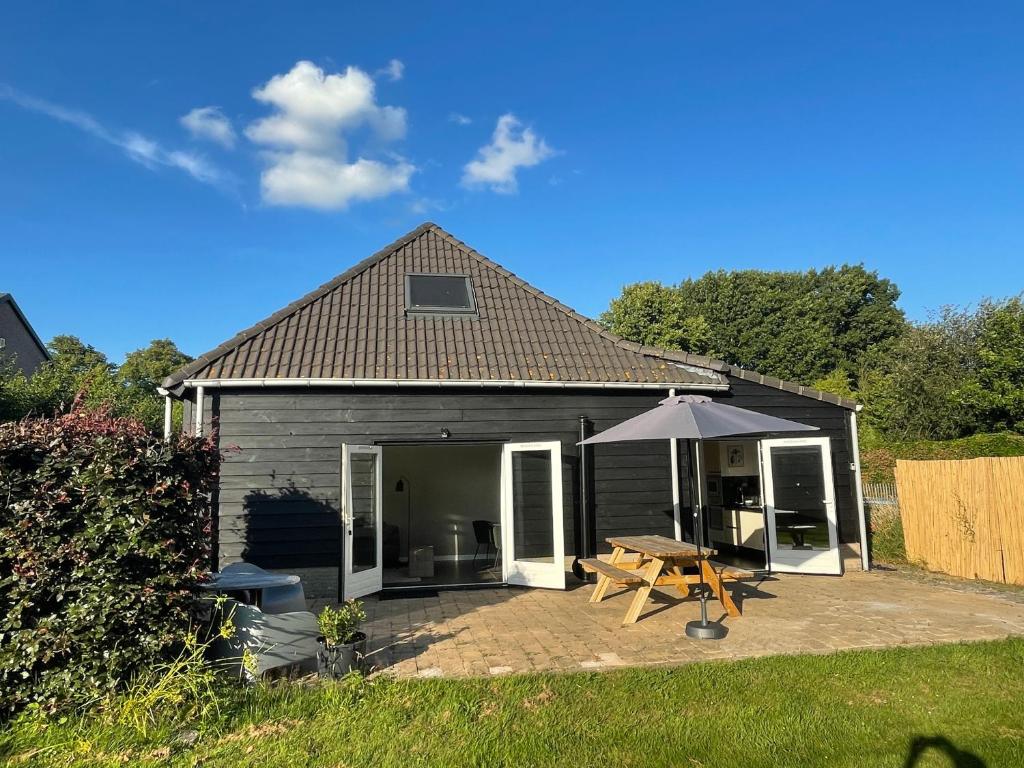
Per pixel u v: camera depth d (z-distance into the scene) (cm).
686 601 795
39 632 402
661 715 423
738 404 1048
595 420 989
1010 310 2014
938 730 397
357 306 1073
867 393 2662
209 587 518
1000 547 903
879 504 1195
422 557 1042
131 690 410
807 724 407
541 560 919
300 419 895
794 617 702
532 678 497
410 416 928
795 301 3653
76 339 3878
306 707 439
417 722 416
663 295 3466
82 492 418
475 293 1161
